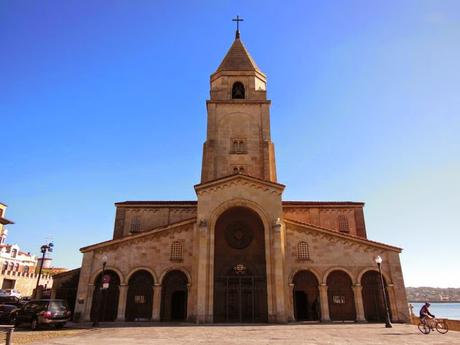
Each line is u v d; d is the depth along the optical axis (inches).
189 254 1358.3
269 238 1266.0
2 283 2778.1
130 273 1330.0
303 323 1181.7
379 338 765.3
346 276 1398.9
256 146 1736.0
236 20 2169.0
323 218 1716.3
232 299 1342.3
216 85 1916.8
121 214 1732.3
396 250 1357.0
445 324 927.7
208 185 1337.4
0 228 2112.5
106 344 661.3
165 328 999.6
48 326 1003.9
